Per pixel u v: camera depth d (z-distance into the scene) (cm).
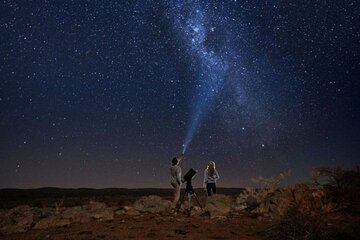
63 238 859
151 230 909
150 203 1348
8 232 1017
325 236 719
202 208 1253
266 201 1166
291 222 747
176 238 806
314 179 1148
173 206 1328
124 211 1267
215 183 1348
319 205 966
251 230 877
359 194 1083
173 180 1339
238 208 1235
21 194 3020
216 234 841
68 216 1173
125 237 835
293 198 1069
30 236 925
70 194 3328
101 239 823
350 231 766
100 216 1158
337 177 1134
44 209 1351
